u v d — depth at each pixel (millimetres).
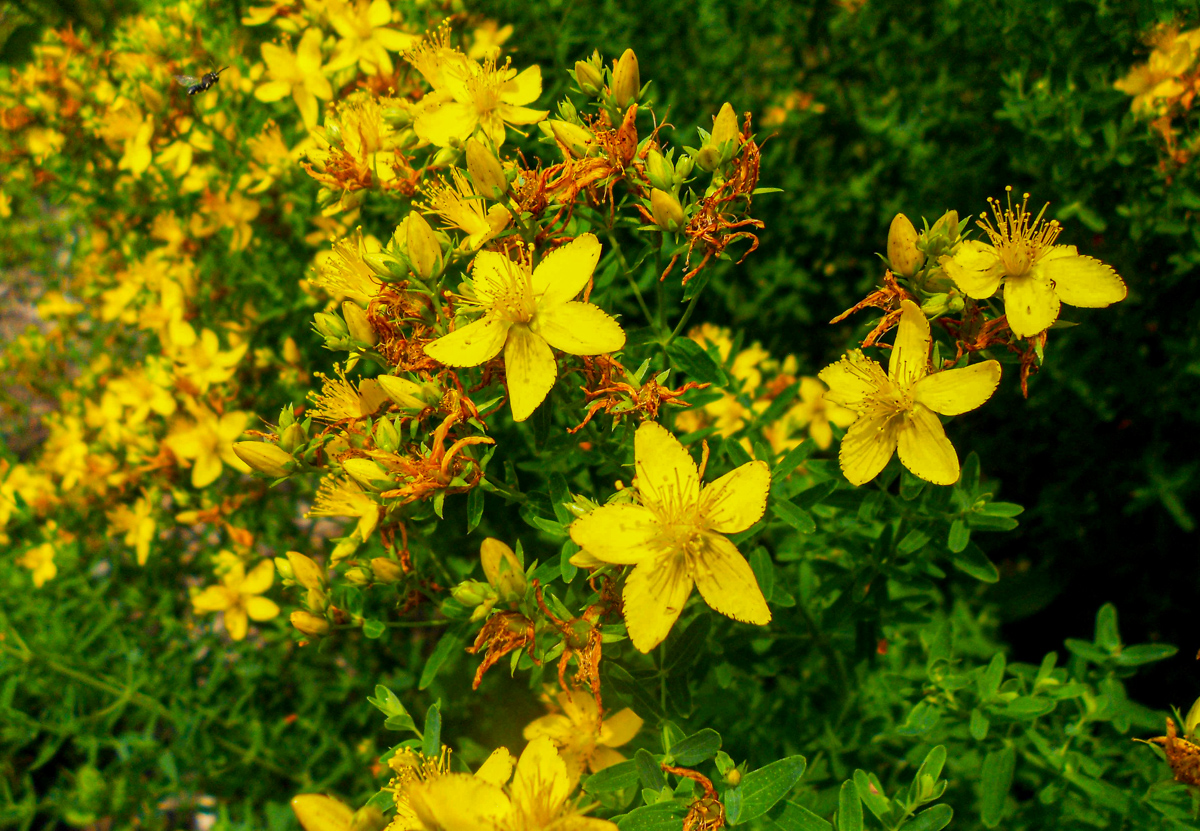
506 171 123
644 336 132
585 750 126
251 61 223
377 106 150
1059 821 140
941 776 160
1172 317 185
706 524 110
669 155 123
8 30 272
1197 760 113
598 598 117
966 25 200
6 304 329
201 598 179
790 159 228
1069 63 169
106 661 192
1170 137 162
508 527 181
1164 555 185
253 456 125
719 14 227
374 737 190
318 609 128
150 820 174
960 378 113
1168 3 153
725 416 181
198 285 205
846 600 140
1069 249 116
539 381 116
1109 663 136
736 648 145
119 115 191
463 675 190
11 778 200
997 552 215
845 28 223
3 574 196
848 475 119
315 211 191
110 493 209
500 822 102
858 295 233
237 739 189
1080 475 192
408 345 124
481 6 188
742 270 231
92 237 235
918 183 212
